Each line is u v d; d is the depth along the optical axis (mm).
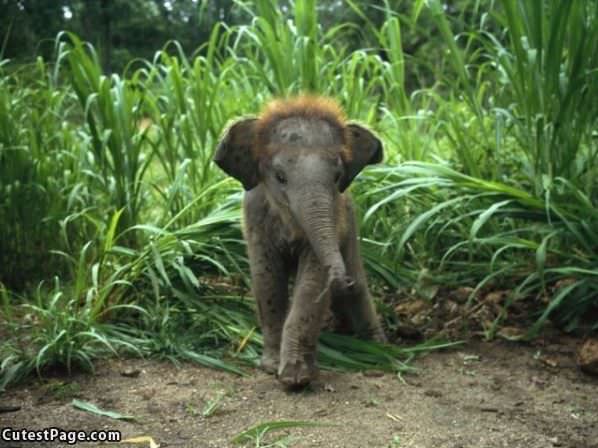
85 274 4457
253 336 4129
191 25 10102
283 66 4949
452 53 4727
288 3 5852
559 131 4402
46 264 5062
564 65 4566
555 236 4422
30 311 4547
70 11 8227
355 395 3674
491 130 5078
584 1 4320
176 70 5012
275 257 3893
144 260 4344
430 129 5219
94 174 5059
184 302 4289
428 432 3385
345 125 3760
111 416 3496
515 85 4566
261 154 3713
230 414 3523
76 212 5062
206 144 5207
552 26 4270
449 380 3840
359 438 3332
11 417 3502
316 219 3471
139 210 5016
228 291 4551
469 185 4328
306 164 3543
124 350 4074
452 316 4434
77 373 3887
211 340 4195
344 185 3783
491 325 4262
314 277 3727
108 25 9078
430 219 4652
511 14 4375
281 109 3711
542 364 4000
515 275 4516
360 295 4098
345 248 3994
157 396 3670
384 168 4547
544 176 4355
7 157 4945
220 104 5137
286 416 3502
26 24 7141
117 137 4863
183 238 4418
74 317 3994
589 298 4219
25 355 3871
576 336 4242
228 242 4547
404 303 4582
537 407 3613
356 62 5113
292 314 3738
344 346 4062
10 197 4941
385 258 4578
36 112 5133
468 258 4770
